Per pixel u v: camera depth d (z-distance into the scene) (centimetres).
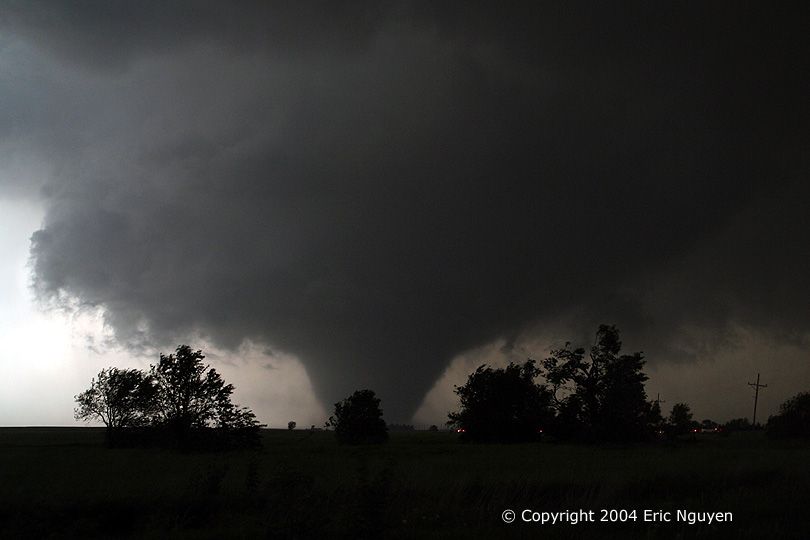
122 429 5353
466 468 2642
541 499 2005
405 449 4856
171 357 5291
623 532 1592
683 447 5234
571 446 5694
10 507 1755
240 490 1973
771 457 3200
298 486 1634
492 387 7138
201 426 5094
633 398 6650
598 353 6962
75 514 1764
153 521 1719
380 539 1466
